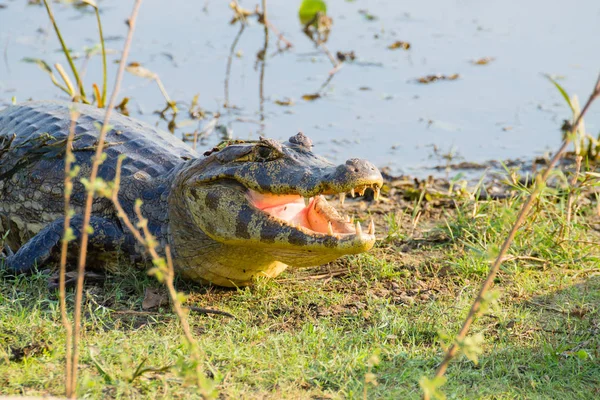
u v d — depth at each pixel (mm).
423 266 11164
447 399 7445
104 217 10812
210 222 9719
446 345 8570
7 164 11953
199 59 20578
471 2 25984
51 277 10031
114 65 19781
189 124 16812
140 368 7469
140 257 10523
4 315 8781
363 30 23156
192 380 6527
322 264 10008
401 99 18703
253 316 9414
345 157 15828
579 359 8281
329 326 9180
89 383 6871
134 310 9508
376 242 11969
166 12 24188
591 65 20078
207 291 10148
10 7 23781
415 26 23484
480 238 11562
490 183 14906
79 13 23531
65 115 12469
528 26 23219
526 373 8055
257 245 9500
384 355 8375
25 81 18500
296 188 9125
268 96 18594
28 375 7480
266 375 7805
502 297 10078
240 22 23375
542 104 18359
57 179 11359
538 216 12055
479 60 20688
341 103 18453
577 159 12008
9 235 12133
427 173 15352
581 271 10734
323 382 7738
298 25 23516
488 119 17703
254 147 9523
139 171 11031
